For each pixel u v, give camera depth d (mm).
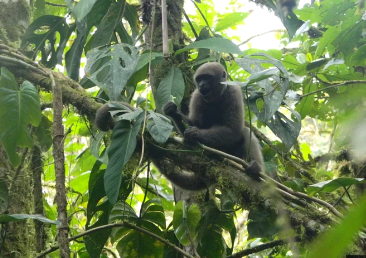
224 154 3850
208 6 7340
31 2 5609
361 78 5602
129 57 4086
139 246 4742
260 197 3719
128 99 5156
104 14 5512
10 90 3832
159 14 5223
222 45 4102
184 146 4066
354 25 5078
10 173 4168
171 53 4961
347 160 4898
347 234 748
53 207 6371
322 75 5816
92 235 4383
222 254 4621
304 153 7344
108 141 4676
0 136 3746
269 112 4051
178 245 4797
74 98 4465
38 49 5363
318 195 4457
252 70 4074
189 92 5492
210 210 4543
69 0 4520
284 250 5305
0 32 4906
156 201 4926
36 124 3926
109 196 3373
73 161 6598
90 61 4176
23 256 4004
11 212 4055
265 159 5277
